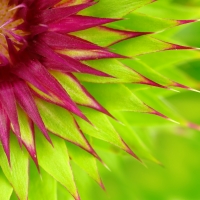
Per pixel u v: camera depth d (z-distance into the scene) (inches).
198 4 6.4
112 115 5.9
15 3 5.6
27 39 5.5
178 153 6.7
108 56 5.5
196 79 6.7
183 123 6.2
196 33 6.7
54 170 5.8
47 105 5.7
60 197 6.3
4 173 5.8
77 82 5.6
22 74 5.4
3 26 5.5
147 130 6.5
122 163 6.6
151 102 6.2
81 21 5.5
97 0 5.6
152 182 6.7
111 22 5.6
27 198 5.8
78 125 5.7
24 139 5.7
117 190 6.6
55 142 5.8
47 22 5.5
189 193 6.7
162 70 6.3
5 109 5.5
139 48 5.7
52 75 5.6
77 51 5.5
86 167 5.9
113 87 5.8
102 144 6.1
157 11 6.1
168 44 5.7
